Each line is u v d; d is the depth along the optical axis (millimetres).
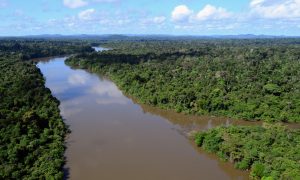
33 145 78938
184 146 88125
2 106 99188
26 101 106750
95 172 73438
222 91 124062
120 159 79812
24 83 127062
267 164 69625
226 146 78812
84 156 80938
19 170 68500
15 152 73125
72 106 121812
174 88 131250
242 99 117250
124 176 72000
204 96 120438
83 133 95438
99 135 94375
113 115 112750
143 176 72250
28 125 87375
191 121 109500
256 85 130750
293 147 75250
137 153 83250
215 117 111562
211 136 85500
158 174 73250
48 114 99562
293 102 113062
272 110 109688
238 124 105312
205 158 81250
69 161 78250
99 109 119250
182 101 118750
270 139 78938
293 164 66938
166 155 82500
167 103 121375
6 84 126875
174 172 74188
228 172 74625
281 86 128250
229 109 113125
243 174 73062
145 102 125375
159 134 96500
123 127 101438
